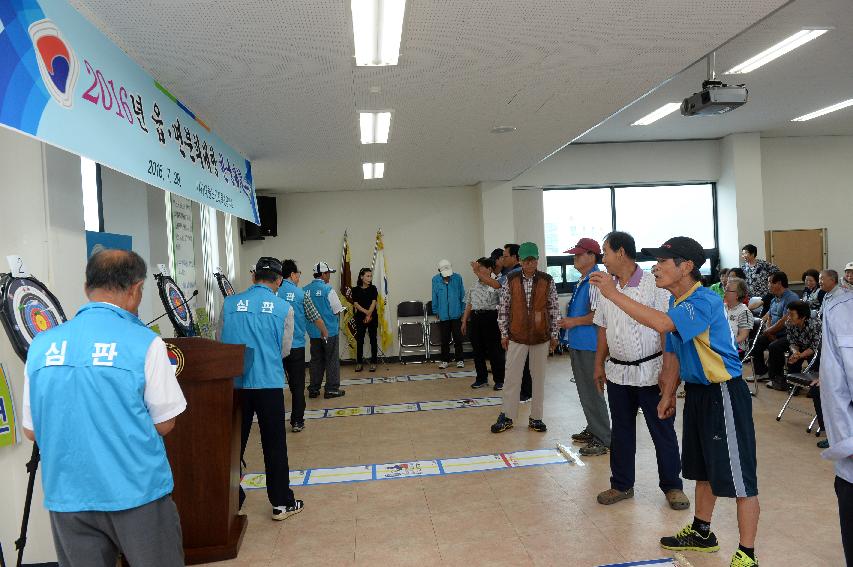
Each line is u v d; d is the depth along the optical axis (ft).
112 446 6.02
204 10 9.87
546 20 11.07
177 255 18.31
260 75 13.17
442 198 34.27
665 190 35.42
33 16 8.12
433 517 11.68
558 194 34.94
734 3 10.60
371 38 11.57
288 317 11.94
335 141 20.24
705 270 35.32
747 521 8.75
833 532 10.34
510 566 9.58
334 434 18.28
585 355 14.93
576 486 12.96
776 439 15.85
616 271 11.72
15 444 9.57
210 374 10.04
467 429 18.03
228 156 19.74
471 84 14.64
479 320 24.26
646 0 10.38
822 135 35.29
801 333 19.45
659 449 11.67
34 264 9.64
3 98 7.27
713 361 8.75
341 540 10.85
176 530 6.57
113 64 10.79
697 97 16.17
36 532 9.58
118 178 15.01
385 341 33.17
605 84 15.05
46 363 6.07
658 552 9.82
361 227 33.86
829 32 18.70
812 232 35.27
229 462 10.25
